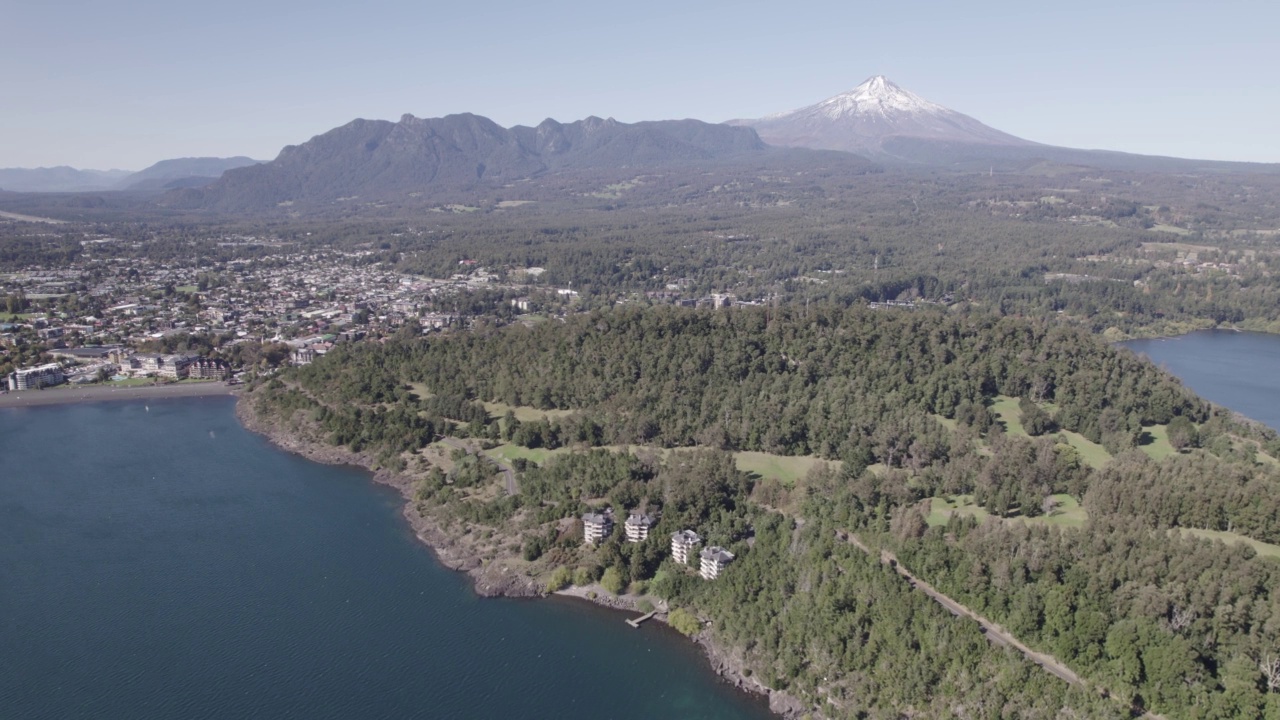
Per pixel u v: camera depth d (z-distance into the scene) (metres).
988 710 186.38
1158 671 187.62
